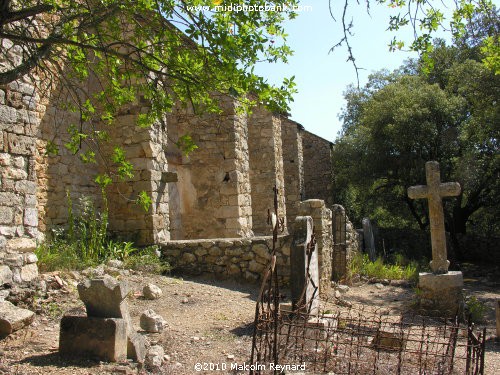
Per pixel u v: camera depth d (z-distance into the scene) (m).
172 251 9.38
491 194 18.73
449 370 4.45
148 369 4.33
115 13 4.90
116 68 5.57
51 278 6.49
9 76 4.04
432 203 8.51
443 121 18.44
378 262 12.72
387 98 19.67
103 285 4.47
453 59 18.36
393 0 4.89
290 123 20.09
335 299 8.88
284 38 4.91
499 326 6.61
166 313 6.52
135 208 9.48
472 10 4.94
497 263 17.20
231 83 4.66
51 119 8.61
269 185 15.78
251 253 8.99
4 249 5.76
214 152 12.58
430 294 8.17
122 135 9.63
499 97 13.52
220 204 12.45
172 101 5.55
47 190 8.39
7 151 5.97
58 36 4.45
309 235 6.27
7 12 3.87
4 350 4.50
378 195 21.61
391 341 5.09
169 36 4.86
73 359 4.30
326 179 23.27
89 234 8.96
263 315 4.14
